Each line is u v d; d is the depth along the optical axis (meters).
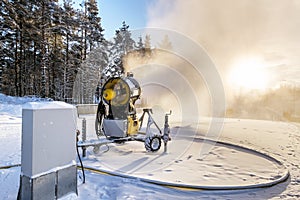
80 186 2.91
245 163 4.25
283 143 6.23
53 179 2.29
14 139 6.03
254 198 2.73
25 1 18.00
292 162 4.36
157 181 3.05
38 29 18.16
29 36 18.30
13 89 21.06
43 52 18.16
